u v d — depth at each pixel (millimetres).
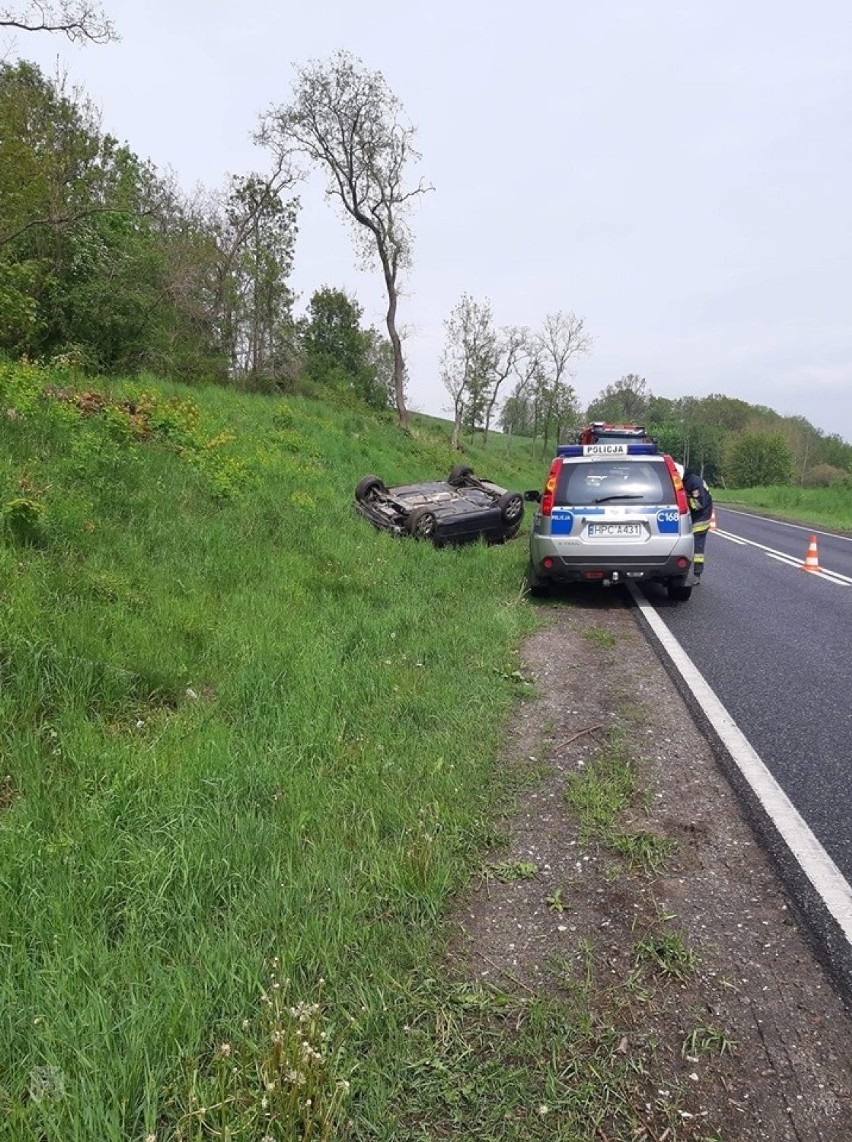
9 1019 2088
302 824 3199
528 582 8859
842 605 8625
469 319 41625
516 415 66562
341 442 18438
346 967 2428
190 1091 1894
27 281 16312
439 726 4398
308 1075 1922
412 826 3236
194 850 2908
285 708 4391
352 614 6527
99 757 3541
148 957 2391
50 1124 1791
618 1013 2328
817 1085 2072
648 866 3119
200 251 24938
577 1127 1941
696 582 8555
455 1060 2135
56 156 18297
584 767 4020
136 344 20125
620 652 6312
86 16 15133
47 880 2703
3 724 3664
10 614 4469
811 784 3838
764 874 3062
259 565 7203
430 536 10656
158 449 9867
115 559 6152
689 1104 2016
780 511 33406
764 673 5742
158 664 4574
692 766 4070
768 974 2496
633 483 7848
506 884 2992
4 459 7051
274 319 31766
